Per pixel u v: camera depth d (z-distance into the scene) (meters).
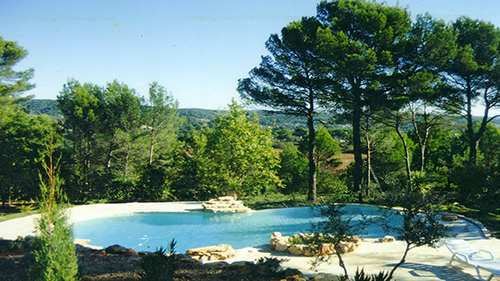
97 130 34.50
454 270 8.64
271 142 30.77
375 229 16.33
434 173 31.16
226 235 16.67
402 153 37.53
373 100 24.31
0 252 9.85
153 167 30.41
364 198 26.41
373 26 23.69
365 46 22.95
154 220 19.52
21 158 30.97
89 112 32.97
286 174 37.03
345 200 7.46
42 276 5.34
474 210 18.84
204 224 18.88
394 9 24.61
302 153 37.75
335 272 8.49
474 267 8.01
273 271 7.64
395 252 10.92
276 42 26.97
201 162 33.22
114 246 10.05
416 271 8.56
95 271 7.64
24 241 11.02
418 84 23.28
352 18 24.53
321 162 39.19
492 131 39.34
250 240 15.73
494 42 26.64
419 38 24.56
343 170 39.38
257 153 29.39
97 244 15.00
